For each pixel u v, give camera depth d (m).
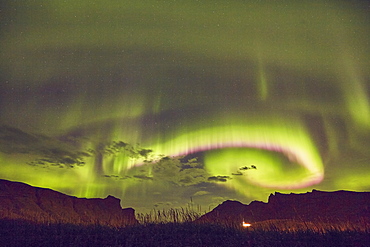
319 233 12.77
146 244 11.73
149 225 13.91
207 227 13.35
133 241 11.99
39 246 11.78
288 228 13.82
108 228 13.60
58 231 13.09
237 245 11.57
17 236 12.55
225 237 12.38
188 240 11.98
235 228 13.38
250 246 11.52
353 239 12.02
